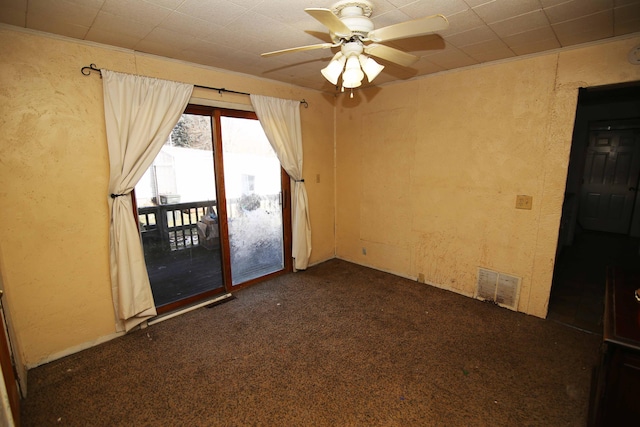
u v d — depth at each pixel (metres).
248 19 1.91
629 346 1.17
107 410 1.79
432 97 3.21
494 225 2.94
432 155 3.30
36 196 2.10
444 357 2.23
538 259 2.72
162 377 2.05
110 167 2.33
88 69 2.22
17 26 1.92
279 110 3.43
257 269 3.64
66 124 2.17
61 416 1.75
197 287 3.19
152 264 2.87
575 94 2.39
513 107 2.70
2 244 1.99
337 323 2.71
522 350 2.29
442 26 1.46
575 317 2.77
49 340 2.22
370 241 4.07
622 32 2.11
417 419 1.70
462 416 1.71
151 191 2.76
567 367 2.10
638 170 5.25
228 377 2.05
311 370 2.11
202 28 2.03
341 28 1.52
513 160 2.76
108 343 2.45
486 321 2.71
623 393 1.22
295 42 2.29
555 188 2.56
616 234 5.54
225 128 3.13
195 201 3.05
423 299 3.16
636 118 4.85
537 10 1.80
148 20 1.90
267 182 3.60
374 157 3.85
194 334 2.56
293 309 2.98
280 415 1.74
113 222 2.38
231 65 2.86
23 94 2.00
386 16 1.88
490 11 1.82
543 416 1.70
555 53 2.44
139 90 2.42
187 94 2.70
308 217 3.92
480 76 2.85
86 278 2.35
